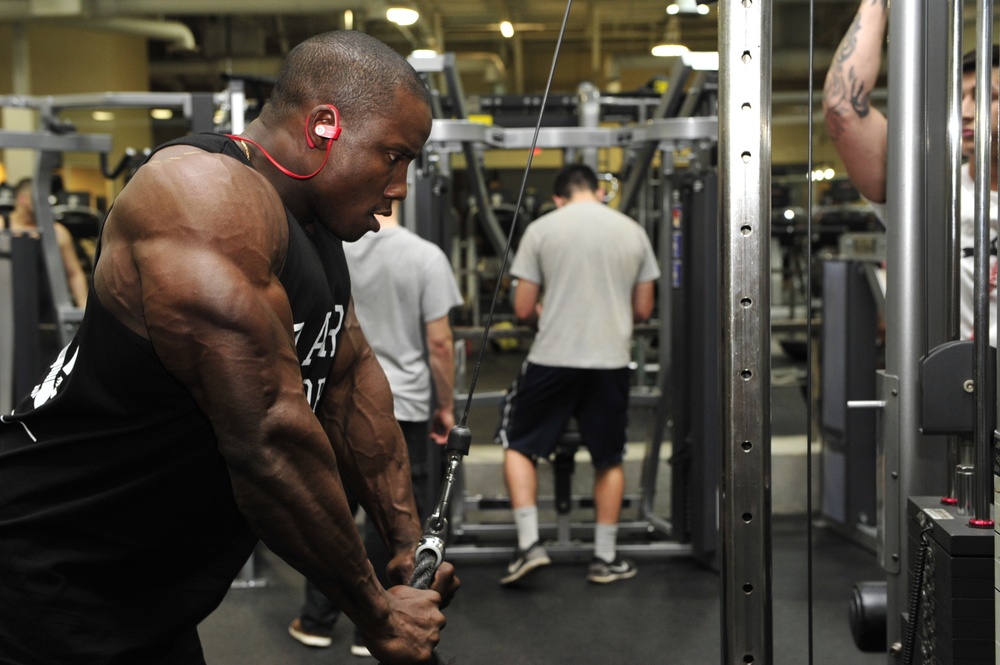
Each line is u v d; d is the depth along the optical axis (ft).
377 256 9.90
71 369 3.55
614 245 11.66
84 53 35.50
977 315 4.11
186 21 37.47
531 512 11.75
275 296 3.18
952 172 5.01
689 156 12.71
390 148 3.51
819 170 19.30
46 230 12.87
